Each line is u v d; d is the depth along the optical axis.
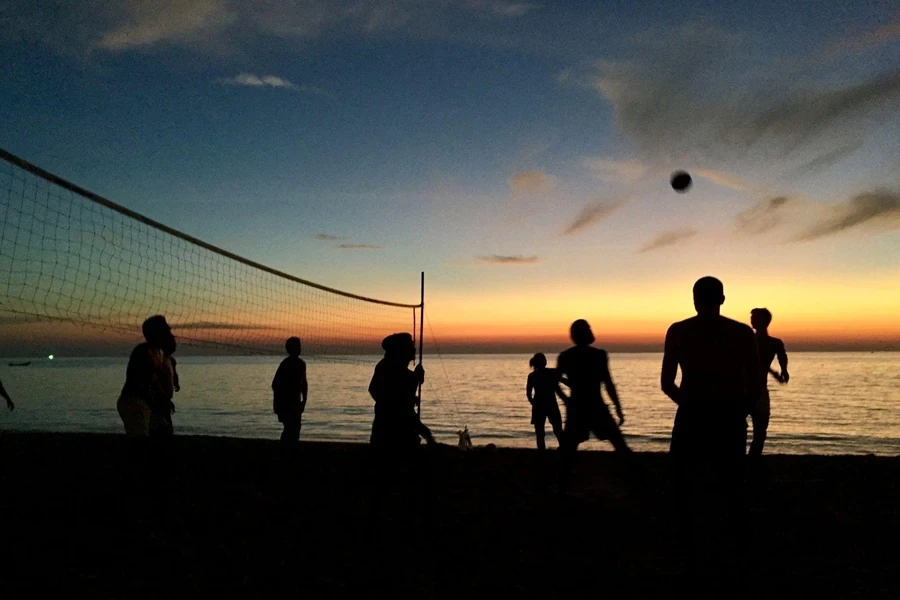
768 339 5.97
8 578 3.53
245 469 7.45
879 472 6.70
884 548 4.11
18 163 4.63
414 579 3.62
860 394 47.34
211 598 3.31
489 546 4.27
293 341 8.09
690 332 3.60
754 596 3.28
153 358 5.65
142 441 5.56
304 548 4.24
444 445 9.70
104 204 5.56
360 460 8.17
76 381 67.81
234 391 50.41
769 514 5.04
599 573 3.71
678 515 3.59
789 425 27.09
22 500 5.55
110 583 3.49
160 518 4.96
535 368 7.48
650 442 20.84
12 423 25.38
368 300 9.86
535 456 8.23
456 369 122.94
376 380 4.59
